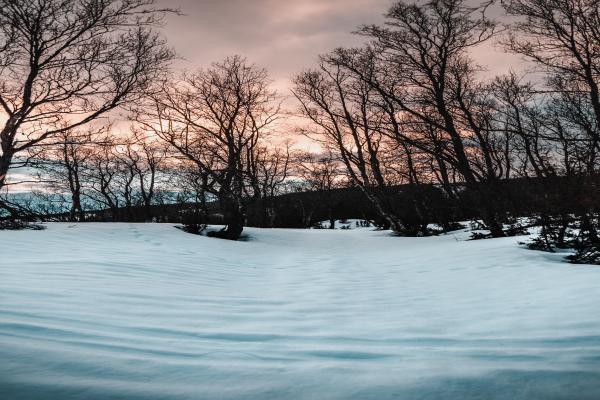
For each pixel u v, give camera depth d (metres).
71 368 1.69
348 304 4.64
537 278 6.09
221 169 19.84
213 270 8.08
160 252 10.52
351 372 1.91
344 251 15.34
